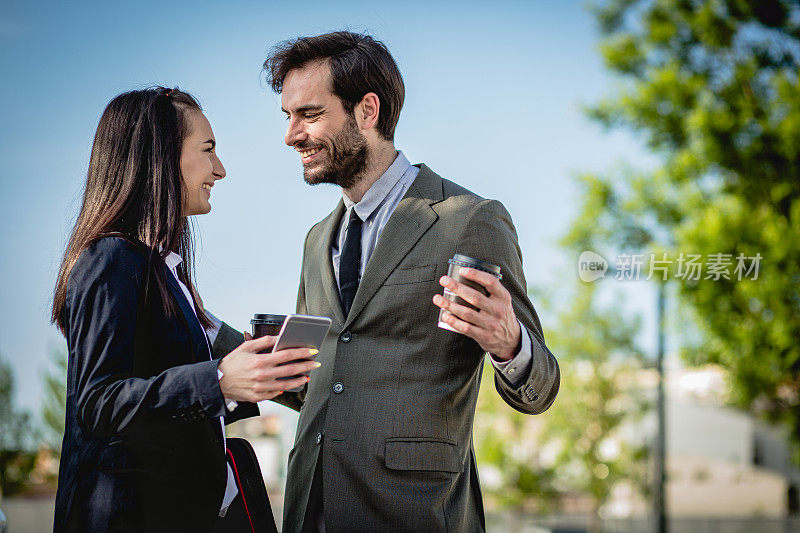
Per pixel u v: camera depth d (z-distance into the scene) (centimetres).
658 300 1214
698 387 1312
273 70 240
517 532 1972
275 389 180
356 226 238
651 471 1861
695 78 1273
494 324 192
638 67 1373
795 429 1203
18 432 1475
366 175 237
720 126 1195
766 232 1089
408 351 216
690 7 1291
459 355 219
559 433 1866
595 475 1855
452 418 217
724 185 1213
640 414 1866
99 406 179
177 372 180
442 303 194
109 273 188
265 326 192
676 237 1191
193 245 224
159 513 192
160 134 204
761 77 1251
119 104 207
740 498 2575
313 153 233
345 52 232
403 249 222
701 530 2461
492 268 192
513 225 234
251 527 219
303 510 223
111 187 201
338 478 213
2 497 1527
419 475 211
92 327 184
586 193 1341
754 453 2594
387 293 219
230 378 179
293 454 232
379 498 209
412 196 231
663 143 1321
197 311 222
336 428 215
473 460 233
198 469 196
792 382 1120
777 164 1178
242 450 230
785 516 2548
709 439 2634
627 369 1844
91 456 189
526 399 208
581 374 1861
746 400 1159
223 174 222
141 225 200
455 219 223
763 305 1078
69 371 194
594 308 1788
